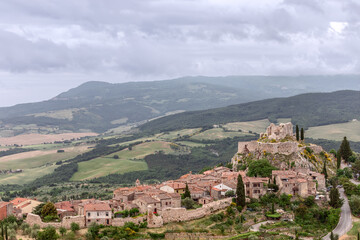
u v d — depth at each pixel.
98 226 169.62
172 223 180.62
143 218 178.62
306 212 196.00
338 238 173.00
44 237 156.50
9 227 166.00
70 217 170.62
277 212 196.50
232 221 187.75
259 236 175.50
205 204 195.50
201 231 176.38
